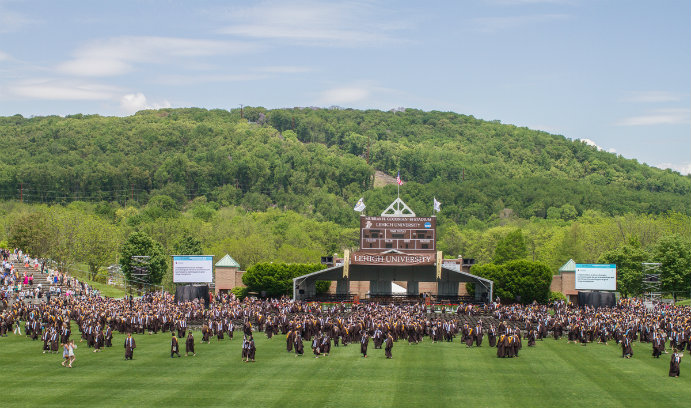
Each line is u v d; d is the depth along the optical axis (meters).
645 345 75.12
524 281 125.75
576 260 174.62
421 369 58.84
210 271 113.12
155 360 62.31
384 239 131.00
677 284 136.12
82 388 50.81
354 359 63.62
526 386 52.50
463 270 141.38
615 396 49.44
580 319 81.25
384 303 118.88
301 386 51.81
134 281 133.50
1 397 48.03
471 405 46.62
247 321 76.38
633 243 161.00
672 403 47.53
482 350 70.12
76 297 102.19
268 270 129.25
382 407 45.94
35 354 64.81
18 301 87.50
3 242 159.25
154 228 197.62
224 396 48.59
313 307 96.56
